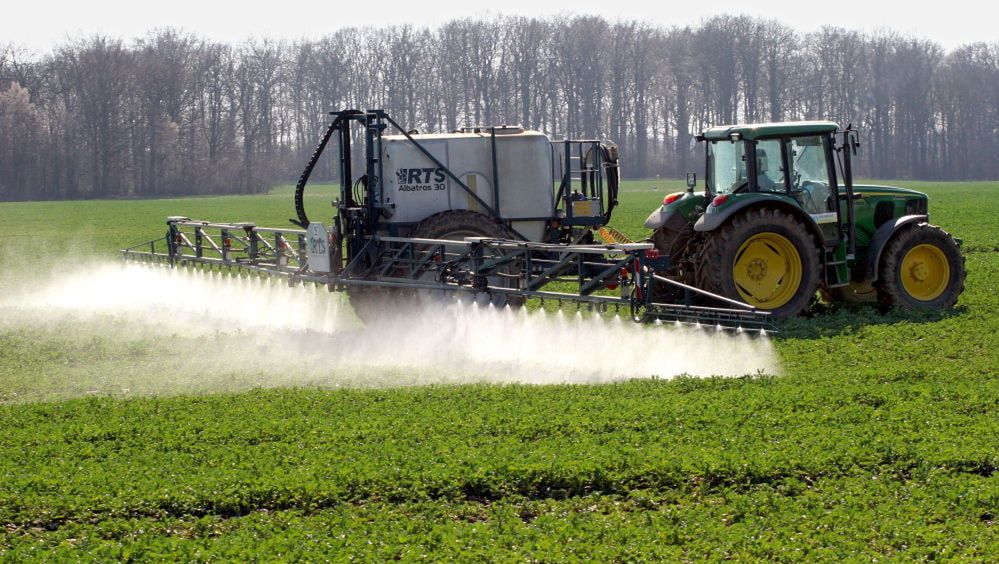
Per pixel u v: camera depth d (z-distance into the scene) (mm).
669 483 14359
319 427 17047
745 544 12180
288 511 13594
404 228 29359
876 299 28281
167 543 12578
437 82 181625
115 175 164500
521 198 29797
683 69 186375
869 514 12859
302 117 186625
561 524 12914
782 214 25078
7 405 19656
